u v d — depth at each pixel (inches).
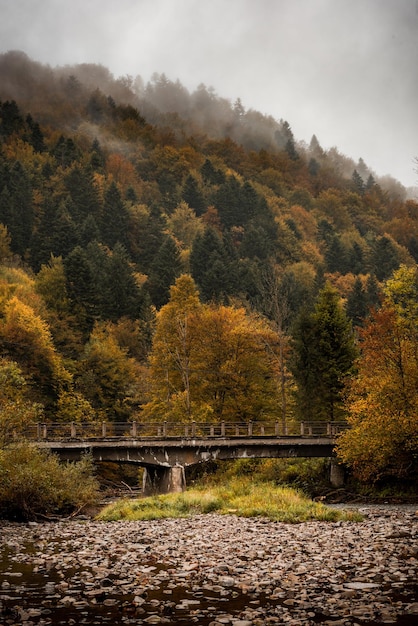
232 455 1684.3
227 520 911.0
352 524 846.5
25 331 2529.5
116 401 2760.8
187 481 1979.6
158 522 917.8
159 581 469.7
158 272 4451.3
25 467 1065.5
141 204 6737.2
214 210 6742.1
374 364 1473.9
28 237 4918.8
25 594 431.8
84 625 357.1
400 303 1659.7
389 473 1521.9
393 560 542.0
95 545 668.1
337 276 5408.5
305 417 2111.2
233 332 2063.2
